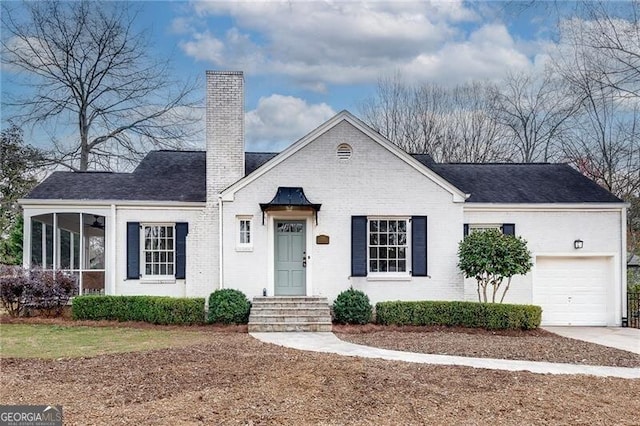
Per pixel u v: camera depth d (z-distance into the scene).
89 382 8.47
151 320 15.85
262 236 16.64
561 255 18.08
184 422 6.55
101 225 19.05
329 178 16.78
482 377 9.18
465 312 15.55
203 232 17.36
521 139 34.06
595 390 8.53
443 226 16.88
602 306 18.16
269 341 13.01
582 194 18.69
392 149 16.86
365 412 7.07
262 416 6.82
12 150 29.39
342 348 12.09
